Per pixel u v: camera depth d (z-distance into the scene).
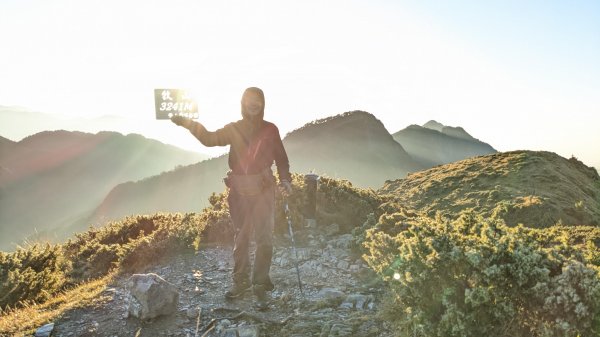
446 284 4.35
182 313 5.85
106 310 6.02
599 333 3.67
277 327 5.50
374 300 6.04
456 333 4.08
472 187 62.97
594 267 4.00
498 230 4.89
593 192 72.75
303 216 10.52
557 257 4.23
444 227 5.02
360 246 8.12
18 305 8.35
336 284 6.84
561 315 3.84
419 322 4.40
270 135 5.80
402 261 4.69
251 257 8.20
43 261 10.78
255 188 5.73
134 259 8.45
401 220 8.46
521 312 4.19
